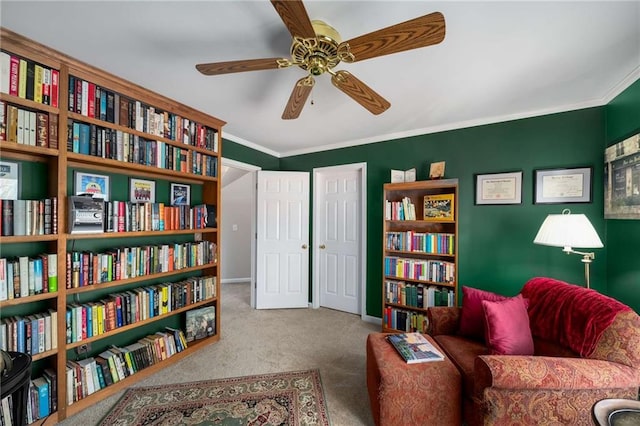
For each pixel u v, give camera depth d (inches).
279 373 83.7
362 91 61.4
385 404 56.7
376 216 131.9
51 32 56.9
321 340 107.3
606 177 85.7
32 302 65.9
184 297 95.2
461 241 110.6
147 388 76.2
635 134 72.7
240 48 63.1
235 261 208.7
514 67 70.3
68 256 66.9
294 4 38.3
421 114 103.0
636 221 73.8
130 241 87.7
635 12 50.3
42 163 66.7
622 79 75.7
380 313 128.3
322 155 148.6
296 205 150.3
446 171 114.3
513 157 101.8
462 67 70.3
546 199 95.8
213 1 48.6
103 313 73.9
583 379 47.1
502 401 49.1
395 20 53.9
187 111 92.9
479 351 66.8
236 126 117.3
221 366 87.7
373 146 132.6
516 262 101.3
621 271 80.0
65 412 64.3
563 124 93.8
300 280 149.9
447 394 57.4
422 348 65.8
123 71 73.0
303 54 49.6
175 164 91.4
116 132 75.4
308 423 63.4
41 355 60.8
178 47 62.7
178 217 94.0
